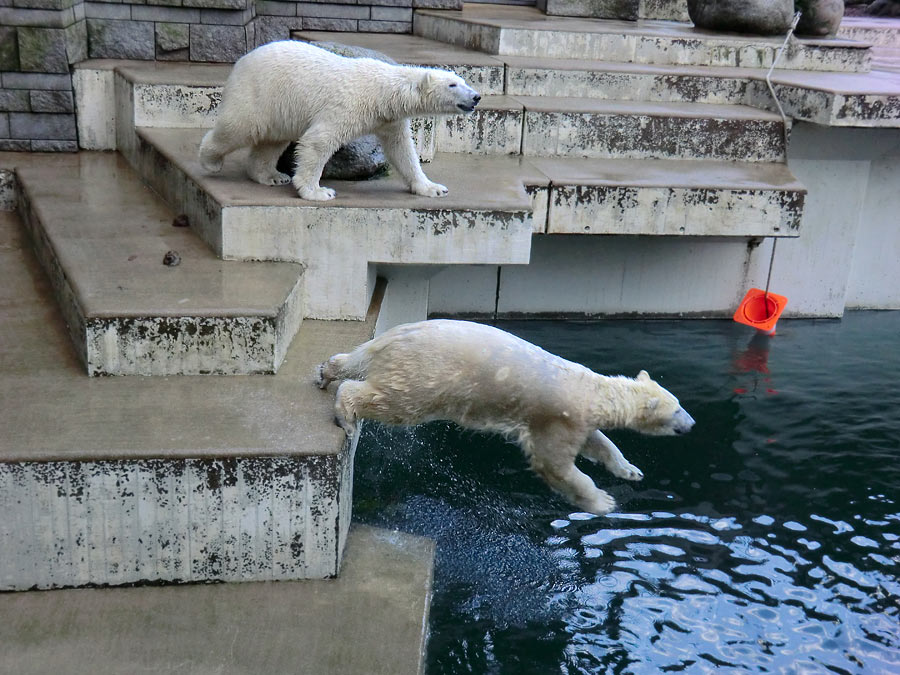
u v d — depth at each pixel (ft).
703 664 10.00
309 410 10.64
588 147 18.62
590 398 10.55
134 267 12.68
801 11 23.72
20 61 18.21
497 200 13.98
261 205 13.03
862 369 17.85
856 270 21.35
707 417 15.43
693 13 24.88
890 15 38.86
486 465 13.61
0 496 9.22
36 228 15.29
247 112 13.29
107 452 9.33
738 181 17.22
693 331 19.63
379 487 12.73
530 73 19.67
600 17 25.76
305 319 13.71
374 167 15.02
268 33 23.25
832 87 18.12
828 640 10.49
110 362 11.16
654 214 16.79
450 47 22.34
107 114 19.19
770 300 19.48
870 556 12.05
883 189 20.63
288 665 8.80
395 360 10.34
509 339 10.64
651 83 20.12
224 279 12.46
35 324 12.71
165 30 19.80
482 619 10.40
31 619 9.22
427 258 13.71
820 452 14.52
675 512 12.81
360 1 23.75
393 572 10.50
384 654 9.05
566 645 10.12
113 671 8.57
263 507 9.76
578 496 11.00
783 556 11.96
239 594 9.85
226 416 10.34
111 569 9.76
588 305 20.17
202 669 8.68
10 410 10.14
